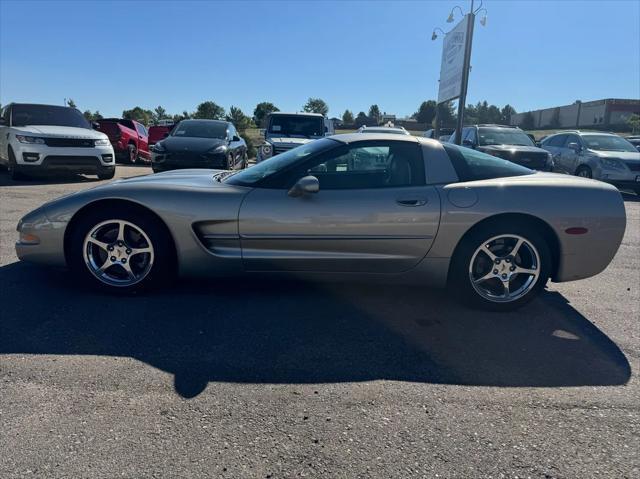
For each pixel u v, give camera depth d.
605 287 4.41
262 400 2.41
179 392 2.45
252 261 3.61
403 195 3.56
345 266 3.62
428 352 3.00
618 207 3.64
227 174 4.50
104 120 17.16
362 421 2.26
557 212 3.55
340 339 3.13
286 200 3.56
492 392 2.56
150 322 3.27
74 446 2.03
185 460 1.96
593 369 2.85
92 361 2.72
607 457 2.06
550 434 2.21
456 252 3.61
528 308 3.81
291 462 1.97
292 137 11.20
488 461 2.02
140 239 3.69
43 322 3.20
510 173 3.82
